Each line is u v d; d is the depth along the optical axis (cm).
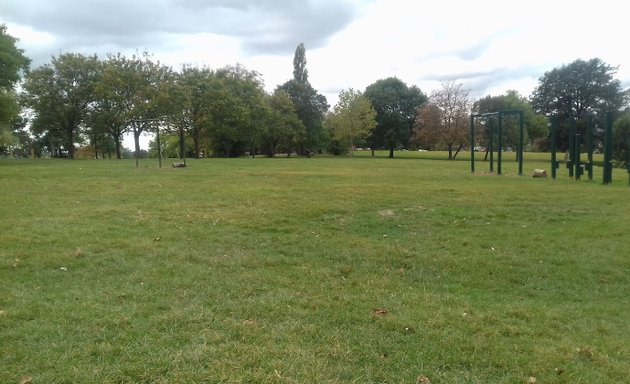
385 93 7006
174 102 4697
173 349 413
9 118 3834
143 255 716
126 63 4894
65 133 5869
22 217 976
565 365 411
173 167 2694
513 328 488
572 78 6022
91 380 361
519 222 1020
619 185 1758
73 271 634
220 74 5831
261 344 430
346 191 1432
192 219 986
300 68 7681
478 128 5628
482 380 383
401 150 9162
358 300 556
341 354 416
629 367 412
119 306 510
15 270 630
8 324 457
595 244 840
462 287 632
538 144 6831
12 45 3591
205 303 529
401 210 1121
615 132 4050
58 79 4959
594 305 576
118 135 5062
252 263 694
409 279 655
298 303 538
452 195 1372
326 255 753
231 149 6575
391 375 383
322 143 7169
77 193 1361
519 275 682
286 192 1404
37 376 365
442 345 441
